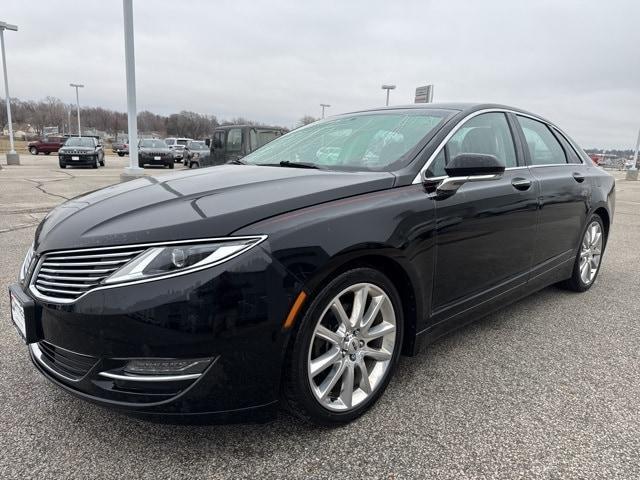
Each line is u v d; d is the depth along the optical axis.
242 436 2.29
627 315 3.97
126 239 2.00
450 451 2.20
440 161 2.81
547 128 4.07
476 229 2.89
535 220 3.45
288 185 2.43
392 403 2.58
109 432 2.31
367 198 2.39
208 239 1.96
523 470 2.08
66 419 2.41
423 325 2.67
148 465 2.09
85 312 1.94
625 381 2.87
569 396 2.68
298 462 2.12
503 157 3.36
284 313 2.02
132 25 10.88
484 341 3.41
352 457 2.15
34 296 2.14
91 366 2.02
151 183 2.76
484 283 3.08
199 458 2.14
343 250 2.15
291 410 2.24
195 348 1.92
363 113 3.62
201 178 2.77
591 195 4.22
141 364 1.95
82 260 2.05
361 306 2.34
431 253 2.61
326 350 2.29
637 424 2.43
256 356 2.01
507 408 2.55
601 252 4.72
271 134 13.58
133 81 11.09
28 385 2.71
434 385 2.78
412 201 2.52
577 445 2.25
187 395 1.96
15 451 2.16
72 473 2.04
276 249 2.01
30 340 2.16
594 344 3.38
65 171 21.36
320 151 3.23
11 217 8.19
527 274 3.52
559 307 4.13
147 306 1.88
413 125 3.09
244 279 1.95
